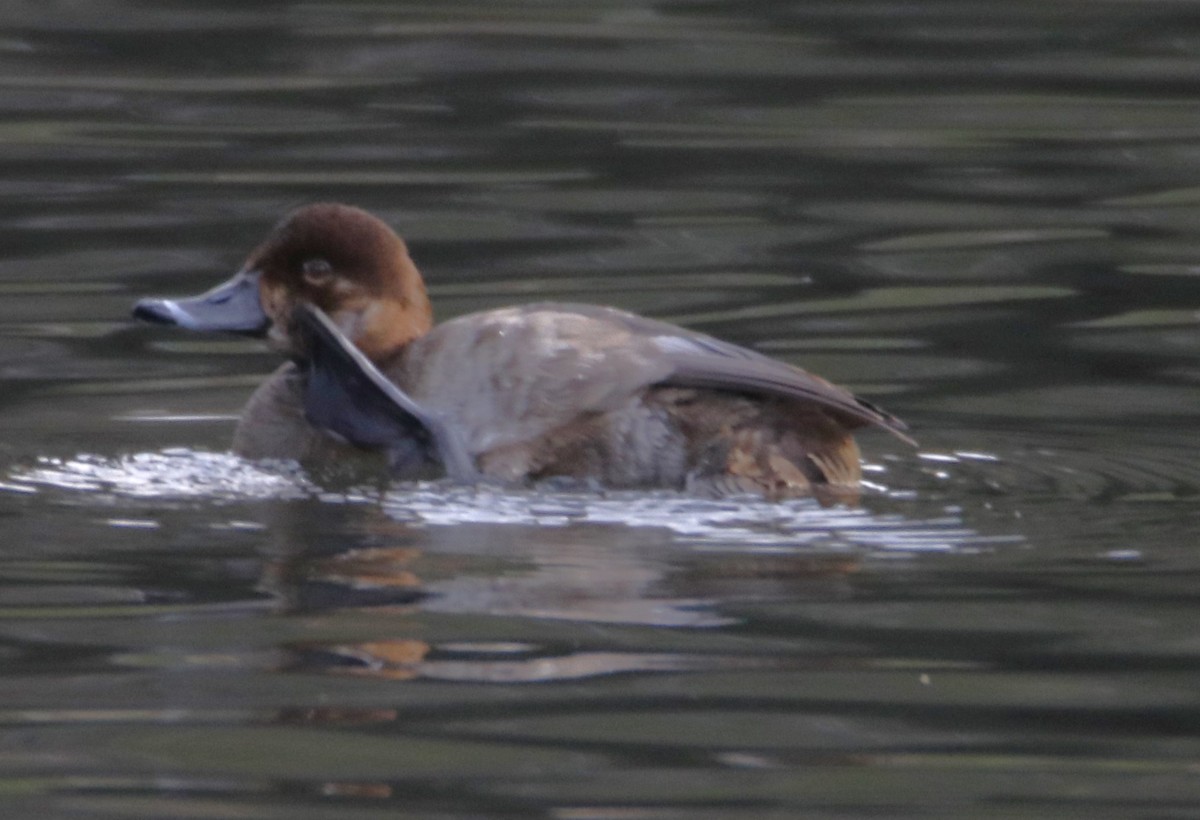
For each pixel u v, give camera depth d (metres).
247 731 6.73
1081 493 9.42
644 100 18.20
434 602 7.86
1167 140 17.03
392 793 6.29
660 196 15.49
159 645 7.44
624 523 8.88
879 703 6.94
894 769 6.45
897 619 7.69
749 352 9.71
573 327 9.74
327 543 8.60
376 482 9.62
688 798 6.25
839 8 21.64
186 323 10.58
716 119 17.62
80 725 6.77
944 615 7.73
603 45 20.06
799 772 6.44
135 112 17.83
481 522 8.90
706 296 13.21
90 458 10.13
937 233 14.60
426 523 8.89
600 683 7.10
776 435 9.45
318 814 6.15
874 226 14.80
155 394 11.56
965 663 7.27
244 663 7.27
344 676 7.15
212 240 14.30
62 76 18.95
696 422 9.41
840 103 18.12
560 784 6.34
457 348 9.86
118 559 8.41
